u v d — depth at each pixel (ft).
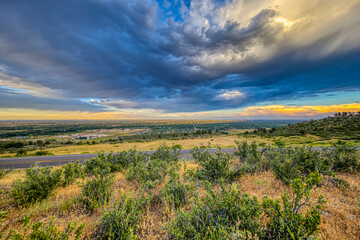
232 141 120.16
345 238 8.41
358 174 18.79
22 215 11.76
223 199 9.33
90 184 13.50
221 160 18.79
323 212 10.95
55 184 15.85
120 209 9.49
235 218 8.41
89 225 10.11
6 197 14.07
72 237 8.76
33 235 6.93
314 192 14.03
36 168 16.72
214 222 8.27
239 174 18.86
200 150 29.76
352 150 21.56
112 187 16.83
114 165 27.02
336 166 20.95
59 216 11.63
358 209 10.79
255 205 8.62
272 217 8.51
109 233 8.35
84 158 62.80
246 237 7.11
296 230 7.52
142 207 11.68
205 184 12.01
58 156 69.77
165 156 33.78
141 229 9.62
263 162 23.44
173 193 12.80
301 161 19.42
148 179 17.76
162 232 9.16
